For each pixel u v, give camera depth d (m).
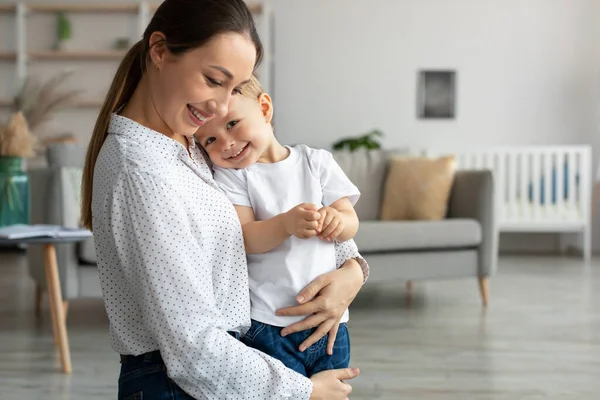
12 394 2.37
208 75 0.95
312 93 6.78
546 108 6.71
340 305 1.14
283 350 1.12
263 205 1.18
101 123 1.07
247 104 1.14
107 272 1.03
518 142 6.74
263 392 1.01
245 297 1.08
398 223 3.76
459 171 4.20
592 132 6.70
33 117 6.44
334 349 1.19
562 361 2.79
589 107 6.69
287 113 6.80
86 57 6.88
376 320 3.54
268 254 1.15
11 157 3.00
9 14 6.92
